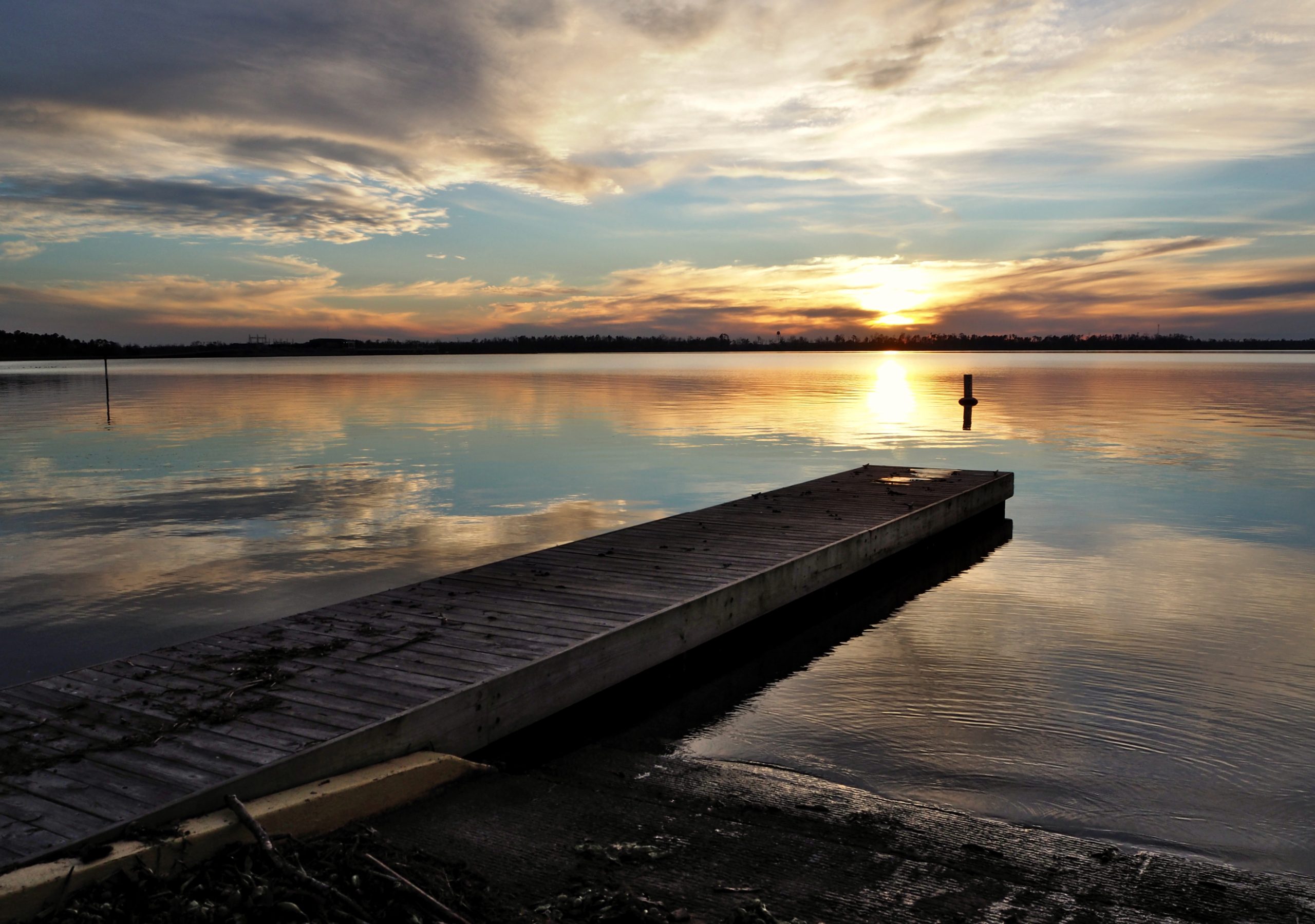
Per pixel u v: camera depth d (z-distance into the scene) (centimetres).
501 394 4572
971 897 394
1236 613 920
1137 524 1402
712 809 483
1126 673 741
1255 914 387
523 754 581
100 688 532
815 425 2909
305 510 1479
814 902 385
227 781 407
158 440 2462
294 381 6206
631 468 1948
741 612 805
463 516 1436
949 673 752
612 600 738
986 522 1427
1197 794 524
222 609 919
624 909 363
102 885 340
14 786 405
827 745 602
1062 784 536
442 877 380
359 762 466
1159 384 5762
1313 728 622
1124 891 404
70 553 1169
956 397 4444
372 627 661
